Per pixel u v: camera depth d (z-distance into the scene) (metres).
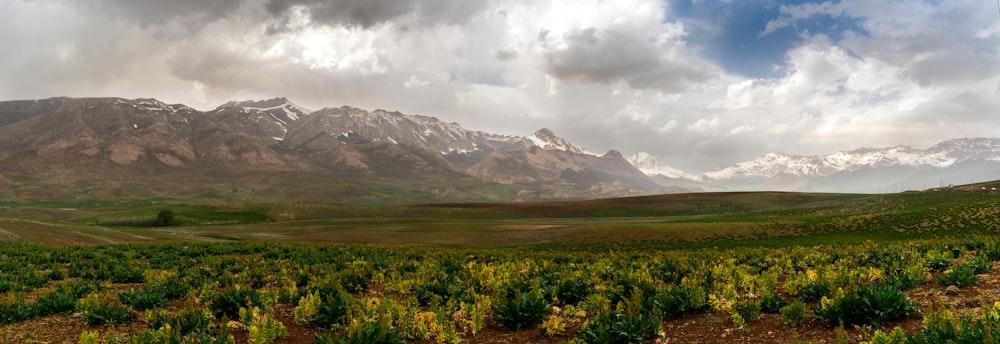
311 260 29.30
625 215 168.12
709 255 28.50
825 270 16.83
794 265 21.91
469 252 37.31
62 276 22.03
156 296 16.34
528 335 12.92
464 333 13.31
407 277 21.61
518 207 189.25
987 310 9.73
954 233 57.41
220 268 25.41
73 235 58.84
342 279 20.00
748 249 32.62
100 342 12.23
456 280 19.88
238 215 161.62
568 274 19.88
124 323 14.12
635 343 11.34
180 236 83.00
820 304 12.26
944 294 13.55
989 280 14.61
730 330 12.12
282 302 17.14
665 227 75.38
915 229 63.47
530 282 18.58
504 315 13.65
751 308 12.61
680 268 20.78
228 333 12.69
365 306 14.20
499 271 21.14
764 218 104.00
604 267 22.48
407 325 12.81
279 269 24.88
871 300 11.38
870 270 16.31
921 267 16.17
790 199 180.12
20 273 21.55
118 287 20.42
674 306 13.82
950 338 8.86
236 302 15.18
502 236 80.12
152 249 35.97
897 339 8.98
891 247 24.86
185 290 18.67
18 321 14.02
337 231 100.06
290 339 12.81
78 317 14.56
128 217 146.75
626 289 16.27
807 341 10.63
